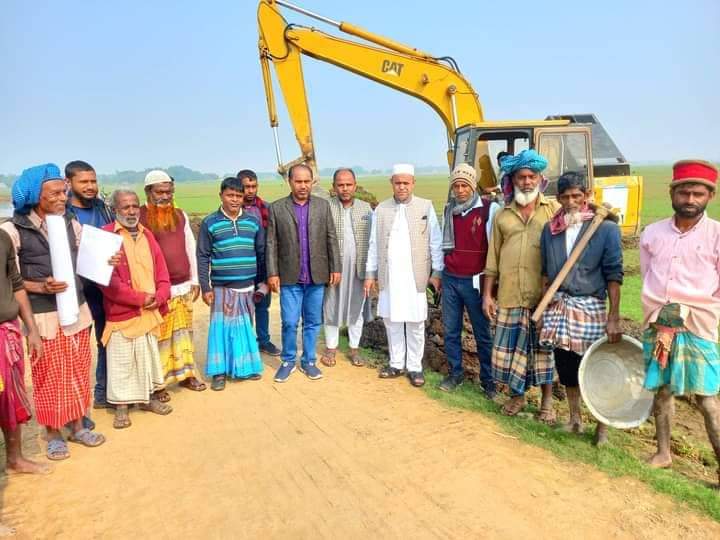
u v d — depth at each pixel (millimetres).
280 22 8773
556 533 2893
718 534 2881
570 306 3809
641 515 3041
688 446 4184
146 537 2896
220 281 5020
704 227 3234
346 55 8977
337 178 5340
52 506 3172
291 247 5012
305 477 3467
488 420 4309
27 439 4074
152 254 4316
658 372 3443
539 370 4152
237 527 2971
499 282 4266
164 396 4668
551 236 3924
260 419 4359
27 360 6172
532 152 4012
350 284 5469
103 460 3711
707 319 3242
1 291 3213
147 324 4238
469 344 5543
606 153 10328
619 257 3715
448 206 4723
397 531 2922
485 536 2873
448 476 3457
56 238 3539
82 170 4195
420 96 9188
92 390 5082
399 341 5199
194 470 3570
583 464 3609
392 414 4430
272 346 6227
